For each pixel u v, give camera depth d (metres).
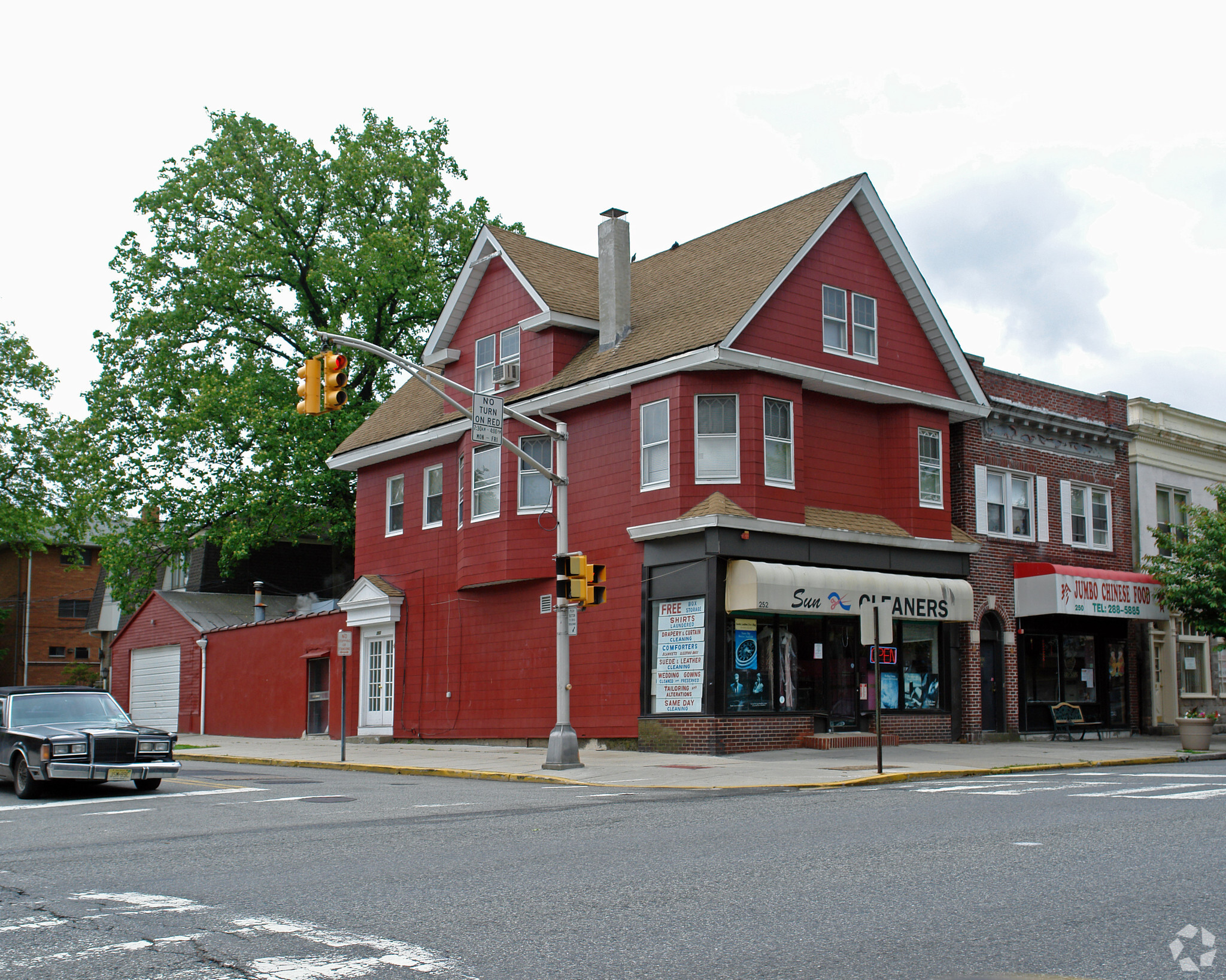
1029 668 29.16
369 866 9.31
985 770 19.41
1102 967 5.91
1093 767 21.14
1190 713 32.59
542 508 26.31
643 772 18.80
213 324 39.03
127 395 37.91
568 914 7.33
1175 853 9.36
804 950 6.32
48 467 45.81
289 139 39.84
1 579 58.84
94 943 6.70
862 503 25.44
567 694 19.75
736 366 22.80
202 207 39.16
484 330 28.69
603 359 25.30
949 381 27.22
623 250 26.11
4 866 9.69
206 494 36.47
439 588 29.61
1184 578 29.73
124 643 43.06
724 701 22.20
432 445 30.16
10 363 45.78
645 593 23.62
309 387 17.12
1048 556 29.59
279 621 35.12
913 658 26.00
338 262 37.09
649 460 23.66
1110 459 31.95
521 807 13.95
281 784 18.23
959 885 8.06
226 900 7.95
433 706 29.12
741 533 22.41
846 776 17.64
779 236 25.14
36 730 16.91
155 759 17.17
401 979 5.84
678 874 8.68
